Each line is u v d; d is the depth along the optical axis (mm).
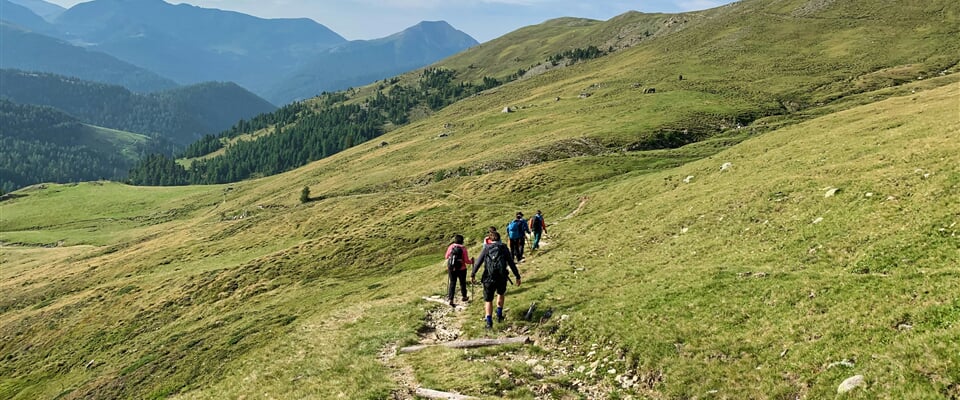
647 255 25406
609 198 46219
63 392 42938
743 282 16984
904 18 152625
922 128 32219
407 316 21984
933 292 12047
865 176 24906
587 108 125250
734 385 11367
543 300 20312
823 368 10633
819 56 136625
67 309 64375
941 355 9312
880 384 9312
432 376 14688
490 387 13352
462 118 183125
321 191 126000
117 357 47688
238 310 49719
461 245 22594
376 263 53000
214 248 81500
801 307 13805
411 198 78500
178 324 51500
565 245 33625
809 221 22219
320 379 16172
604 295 19547
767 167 35906
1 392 47844
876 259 16125
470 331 18812
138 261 82625
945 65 110188
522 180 68875
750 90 113938
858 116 49312
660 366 13055
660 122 93250
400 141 175750
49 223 163625
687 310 15805
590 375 13883
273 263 61656
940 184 20203
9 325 63844
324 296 44594
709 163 45156
